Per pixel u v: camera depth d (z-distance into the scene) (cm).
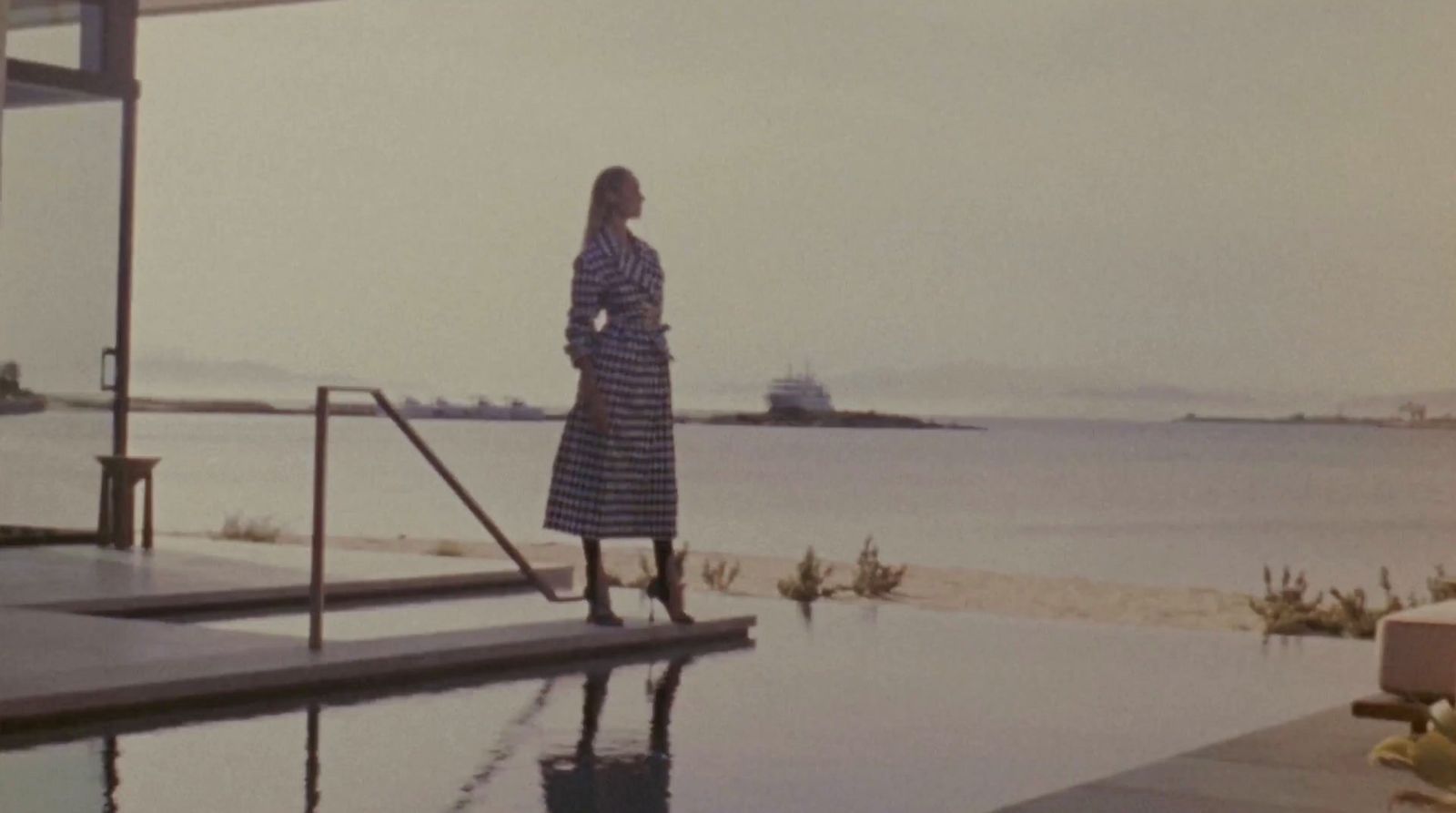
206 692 467
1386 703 443
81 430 926
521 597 781
